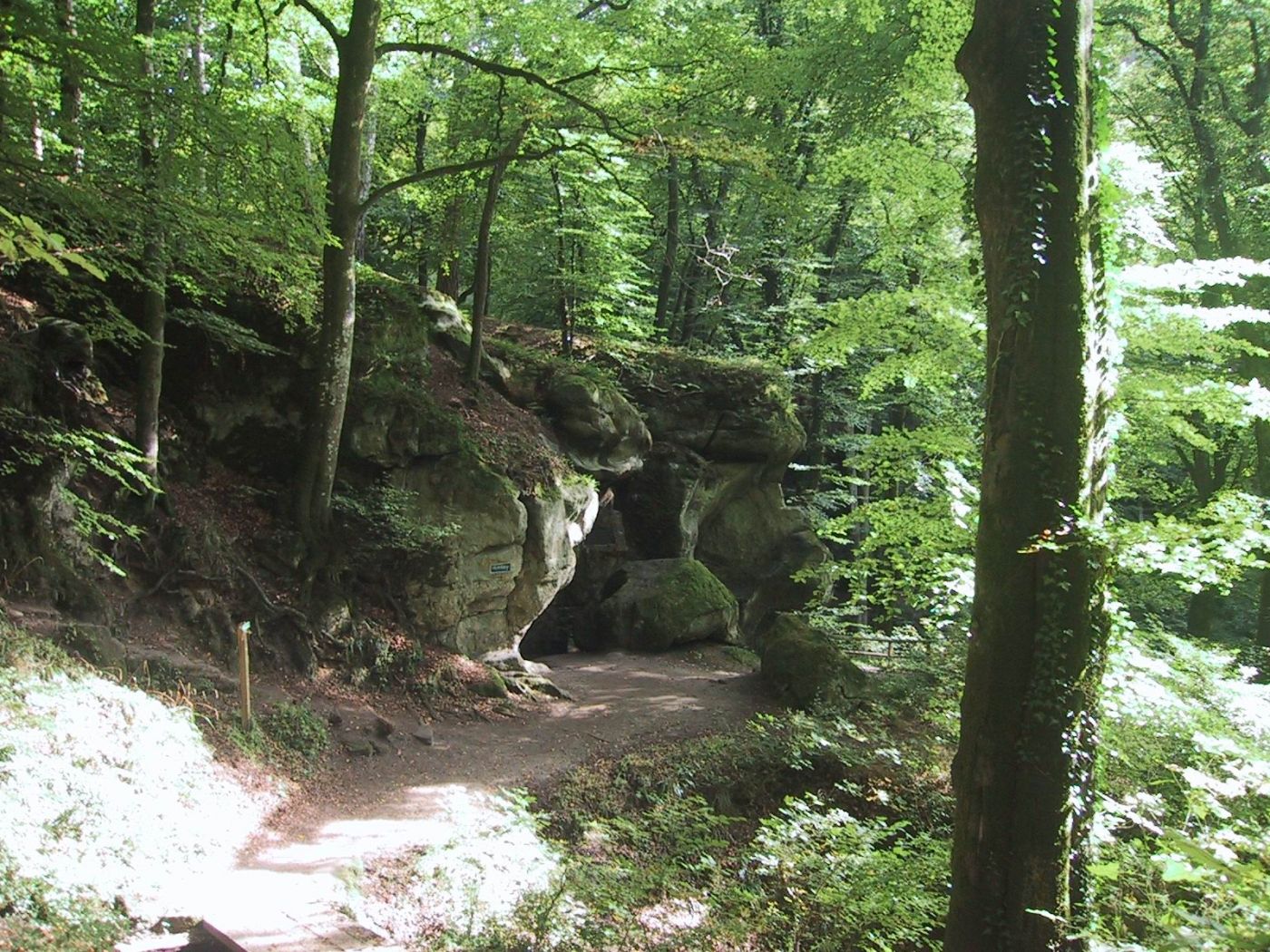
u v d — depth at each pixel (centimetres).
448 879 835
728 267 2536
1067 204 626
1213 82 2100
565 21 1738
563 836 1101
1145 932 679
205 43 1550
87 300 1348
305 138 1720
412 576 1461
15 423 1102
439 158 2473
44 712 844
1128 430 1136
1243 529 620
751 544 2312
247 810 953
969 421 1934
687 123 1458
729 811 1263
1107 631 636
